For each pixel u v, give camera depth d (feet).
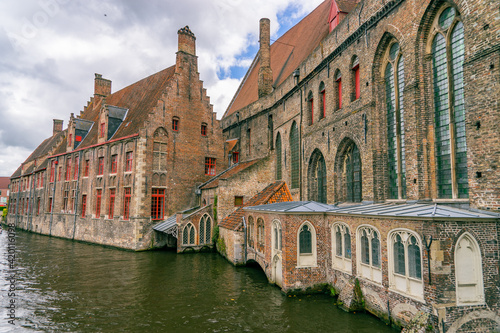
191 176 88.48
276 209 43.45
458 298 24.63
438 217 24.68
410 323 25.41
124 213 82.89
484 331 24.66
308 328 30.30
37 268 59.31
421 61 36.42
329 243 40.40
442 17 34.63
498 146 26.89
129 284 47.80
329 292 39.86
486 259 25.49
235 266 58.03
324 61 58.75
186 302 39.34
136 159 80.33
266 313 34.53
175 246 80.84
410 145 37.04
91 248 83.51
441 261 24.56
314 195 64.44
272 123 85.66
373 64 44.86
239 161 100.63
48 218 119.03
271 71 93.25
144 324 32.99
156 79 100.68
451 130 33.09
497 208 26.81
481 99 28.43
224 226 67.21
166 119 85.10
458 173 32.40
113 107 96.94
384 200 42.93
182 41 90.07
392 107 42.86
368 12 46.14
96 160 95.04
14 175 169.78
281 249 41.75
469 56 29.84
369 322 30.71
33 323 33.63
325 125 58.23
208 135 92.99
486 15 28.12
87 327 32.50
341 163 54.34
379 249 31.40
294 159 72.74
